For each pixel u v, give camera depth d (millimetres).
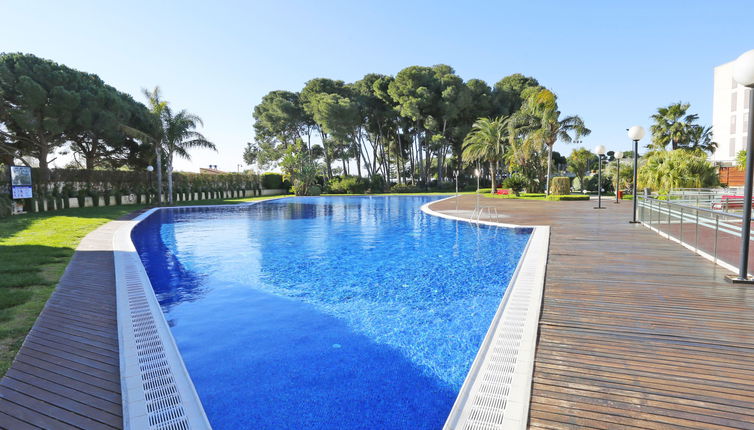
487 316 4441
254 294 5340
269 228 12594
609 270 5539
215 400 2740
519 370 2742
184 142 23359
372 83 42969
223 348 3590
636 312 3809
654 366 2717
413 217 15625
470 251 8344
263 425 2467
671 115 31297
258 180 38406
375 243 9469
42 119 22078
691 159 18672
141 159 28734
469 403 2389
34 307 4285
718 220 5750
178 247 9102
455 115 39000
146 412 2375
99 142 27047
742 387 2416
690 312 3777
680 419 2113
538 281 4984
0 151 23438
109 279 5535
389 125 44969
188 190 28141
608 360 2824
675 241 7906
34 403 2428
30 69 21547
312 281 6012
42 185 19172
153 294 4816
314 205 23766
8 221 13523
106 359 3070
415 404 2709
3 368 2875
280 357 3406
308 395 2818
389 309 4691
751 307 3893
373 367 3238
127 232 10633
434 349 3590
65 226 12047
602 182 33250
